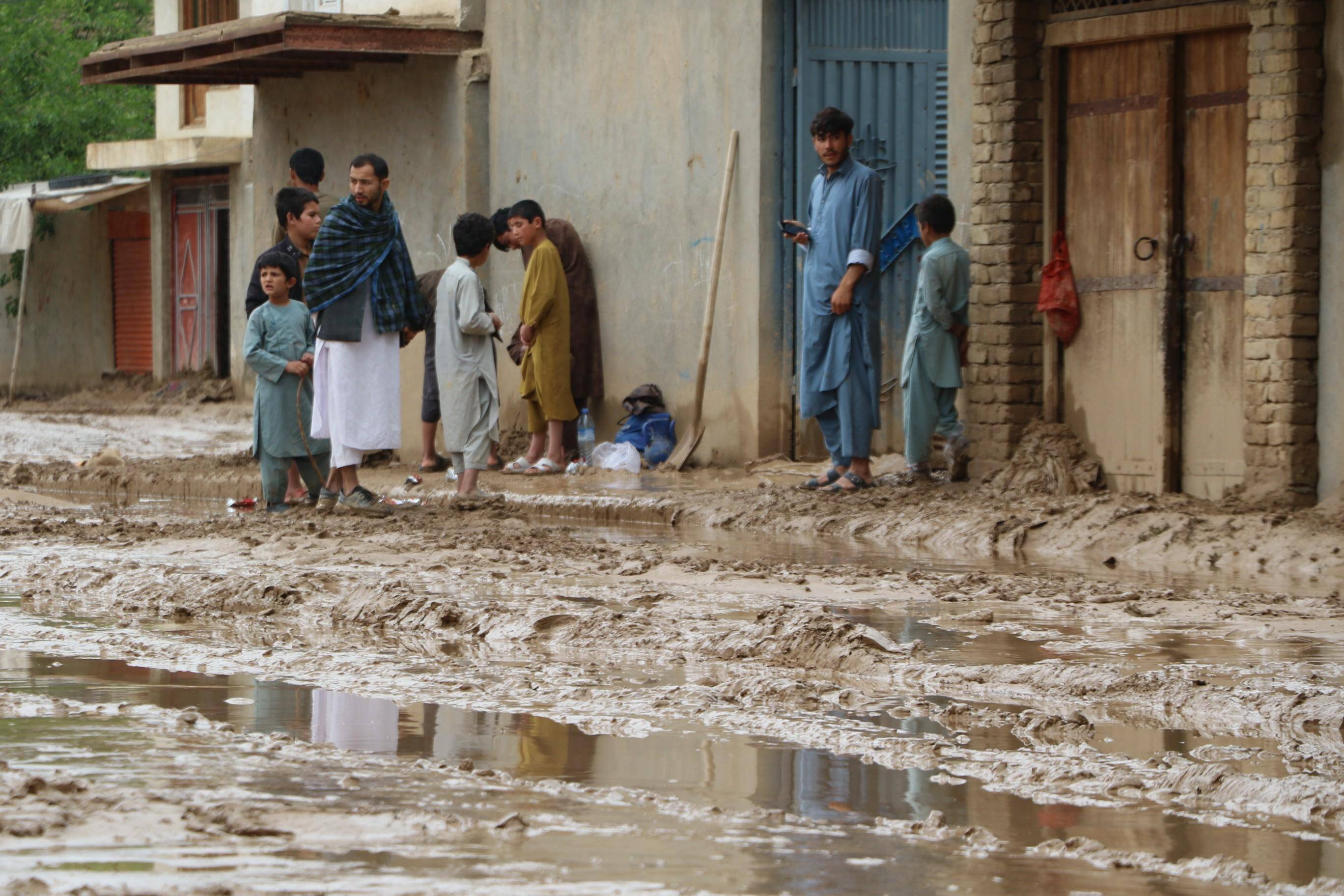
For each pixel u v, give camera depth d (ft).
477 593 32.48
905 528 43.55
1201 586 34.30
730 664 25.81
